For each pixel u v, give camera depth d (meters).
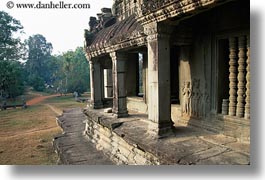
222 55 6.69
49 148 12.62
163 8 5.43
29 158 11.13
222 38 6.42
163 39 6.11
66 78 48.66
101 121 9.10
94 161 8.24
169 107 6.39
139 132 7.08
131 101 12.04
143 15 6.16
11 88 32.84
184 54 7.80
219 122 6.58
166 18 5.58
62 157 9.05
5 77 31.56
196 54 7.30
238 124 6.00
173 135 6.44
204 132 6.77
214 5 4.59
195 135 6.50
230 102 6.31
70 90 47.00
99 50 10.62
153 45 6.18
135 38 7.42
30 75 53.59
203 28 6.98
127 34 7.86
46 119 21.34
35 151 12.18
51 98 42.03
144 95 10.80
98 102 12.34
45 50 68.88
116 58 9.25
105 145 9.18
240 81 6.00
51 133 15.99
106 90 14.13
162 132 6.29
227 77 6.80
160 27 5.97
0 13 35.94
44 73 66.44
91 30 12.91
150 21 6.09
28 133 16.20
